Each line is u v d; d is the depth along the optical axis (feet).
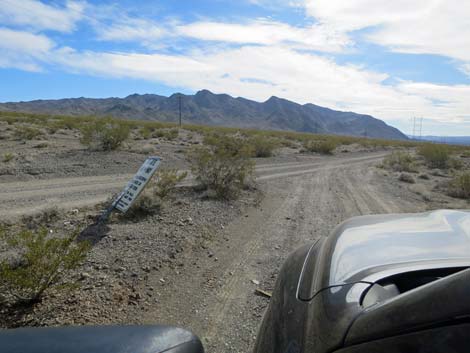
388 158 111.45
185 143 102.27
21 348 4.93
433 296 4.26
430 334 4.04
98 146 72.38
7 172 45.65
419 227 8.19
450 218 8.49
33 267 14.84
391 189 55.42
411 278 6.00
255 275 19.75
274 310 7.23
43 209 28.71
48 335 5.32
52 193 37.09
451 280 4.27
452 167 103.50
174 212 31.19
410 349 4.10
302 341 5.58
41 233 15.79
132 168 56.29
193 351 5.58
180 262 20.62
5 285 14.62
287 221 32.09
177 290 17.38
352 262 6.73
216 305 16.20
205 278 18.98
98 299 15.66
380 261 6.57
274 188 49.60
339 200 43.32
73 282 17.02
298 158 101.55
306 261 8.09
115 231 25.21
